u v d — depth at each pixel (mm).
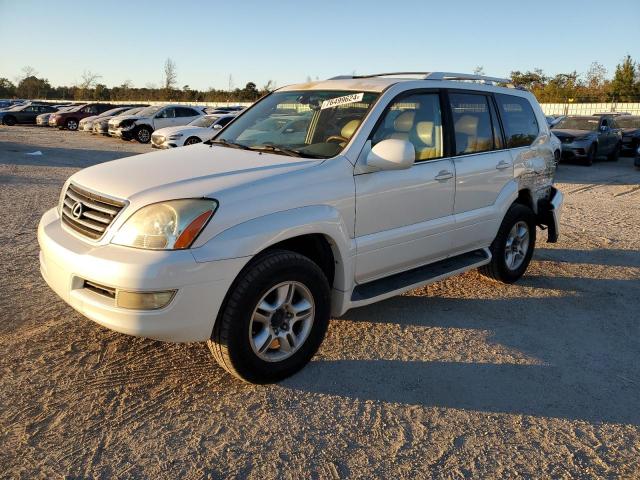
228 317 3156
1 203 8570
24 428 2924
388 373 3666
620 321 4707
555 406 3359
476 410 3283
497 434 3059
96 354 3736
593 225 8414
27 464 2654
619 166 17812
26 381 3371
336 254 3680
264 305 3322
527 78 52219
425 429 3078
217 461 2744
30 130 31359
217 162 3715
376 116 3982
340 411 3215
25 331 4031
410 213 4180
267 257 3283
